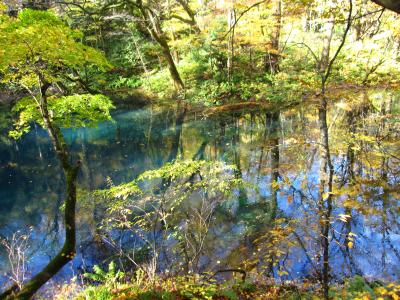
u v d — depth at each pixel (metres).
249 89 18.39
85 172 11.90
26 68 5.03
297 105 15.62
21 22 4.61
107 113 9.34
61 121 8.73
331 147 10.40
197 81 20.27
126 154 13.39
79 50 4.87
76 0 18.33
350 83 16.23
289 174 9.68
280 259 6.23
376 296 4.02
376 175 8.38
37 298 5.75
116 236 7.66
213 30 19.67
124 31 24.61
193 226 7.46
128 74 23.95
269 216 7.76
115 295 4.98
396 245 6.38
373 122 12.27
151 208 8.39
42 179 11.81
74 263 6.95
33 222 9.10
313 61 18.73
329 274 5.60
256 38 17.28
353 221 7.04
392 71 16.84
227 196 8.34
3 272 6.88
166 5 22.62
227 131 14.70
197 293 4.80
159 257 6.67
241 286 5.19
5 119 18.28
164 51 19.05
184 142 14.09
